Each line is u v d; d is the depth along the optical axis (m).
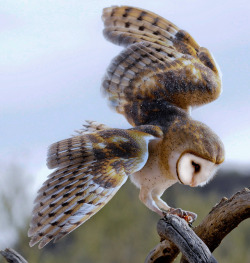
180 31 12.08
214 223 8.80
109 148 9.80
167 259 9.36
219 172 10.62
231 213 8.66
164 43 11.95
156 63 11.47
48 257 29.55
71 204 9.44
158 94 11.29
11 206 22.11
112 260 29.91
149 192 10.48
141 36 11.91
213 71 11.81
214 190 32.00
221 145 10.26
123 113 11.52
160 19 12.05
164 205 10.62
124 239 30.12
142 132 10.20
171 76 11.38
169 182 10.55
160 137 10.29
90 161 9.67
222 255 28.77
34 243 9.21
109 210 30.39
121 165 9.68
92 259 30.09
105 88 11.53
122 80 11.47
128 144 9.86
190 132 10.24
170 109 10.95
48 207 9.39
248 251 28.62
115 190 9.56
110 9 12.00
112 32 11.98
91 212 9.45
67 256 29.70
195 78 11.45
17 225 22.52
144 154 9.83
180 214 10.16
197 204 29.48
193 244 8.21
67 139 9.92
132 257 30.09
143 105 11.25
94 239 30.17
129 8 12.01
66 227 9.34
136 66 11.45
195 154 10.12
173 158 10.23
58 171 9.61
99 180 9.55
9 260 8.96
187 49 11.99
